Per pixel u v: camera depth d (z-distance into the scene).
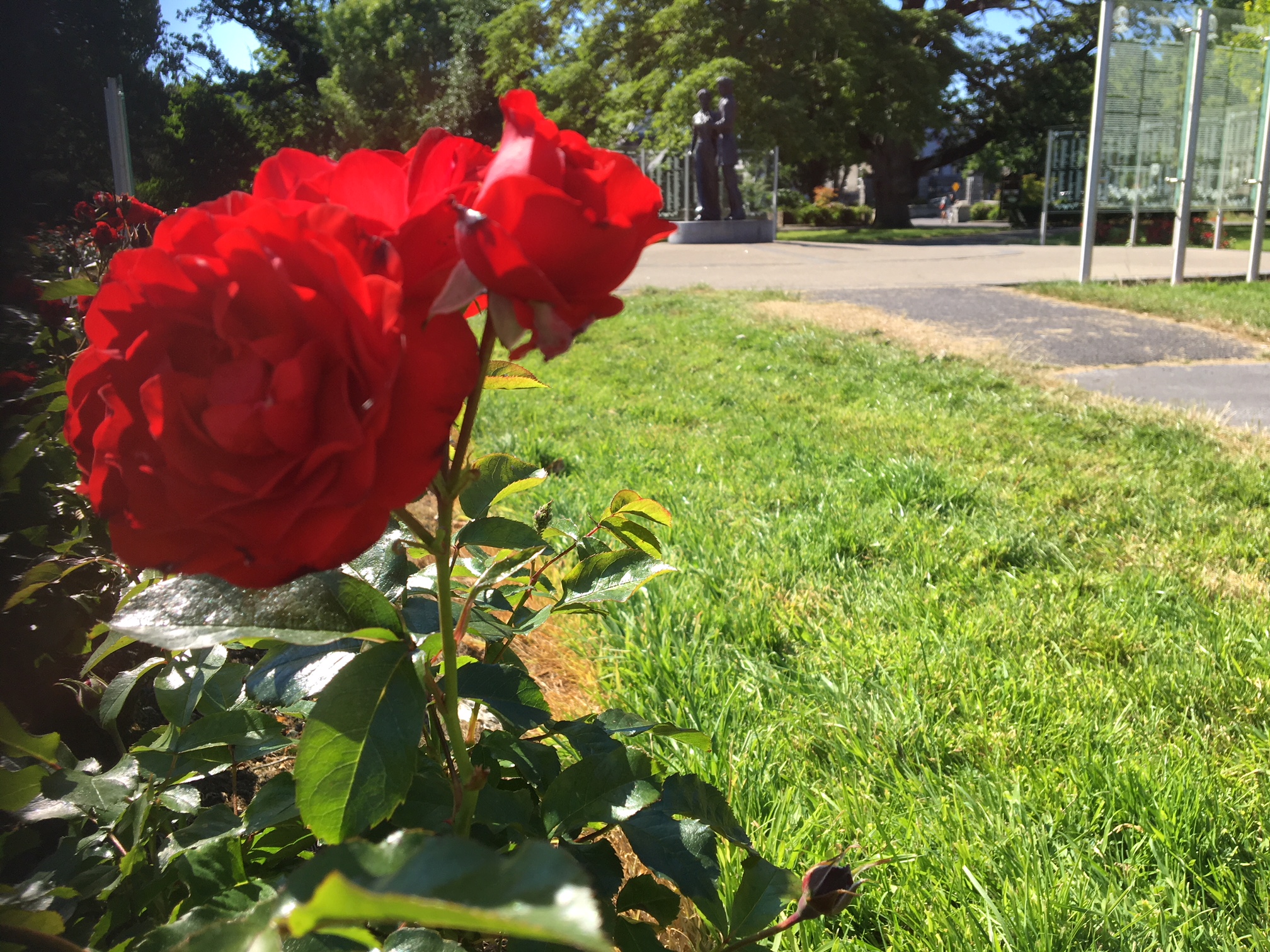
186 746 0.89
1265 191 8.64
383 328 0.44
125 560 0.48
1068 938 1.23
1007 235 18.98
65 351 1.56
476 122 30.59
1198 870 1.42
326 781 0.59
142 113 17.02
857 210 29.62
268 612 0.63
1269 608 2.27
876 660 1.97
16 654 1.14
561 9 23.81
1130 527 2.83
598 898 0.72
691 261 12.00
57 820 1.15
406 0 32.03
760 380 4.95
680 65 21.08
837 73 20.05
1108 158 8.59
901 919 1.29
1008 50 24.95
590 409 4.33
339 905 0.36
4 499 1.21
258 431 0.43
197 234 0.51
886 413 4.24
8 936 0.61
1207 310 6.70
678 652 1.98
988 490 3.11
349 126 31.67
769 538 2.67
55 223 1.82
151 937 0.65
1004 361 5.33
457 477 0.64
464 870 0.37
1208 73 8.37
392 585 0.79
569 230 0.46
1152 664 2.00
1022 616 2.20
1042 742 1.71
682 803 0.83
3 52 1.29
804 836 1.40
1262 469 3.33
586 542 1.07
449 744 0.89
